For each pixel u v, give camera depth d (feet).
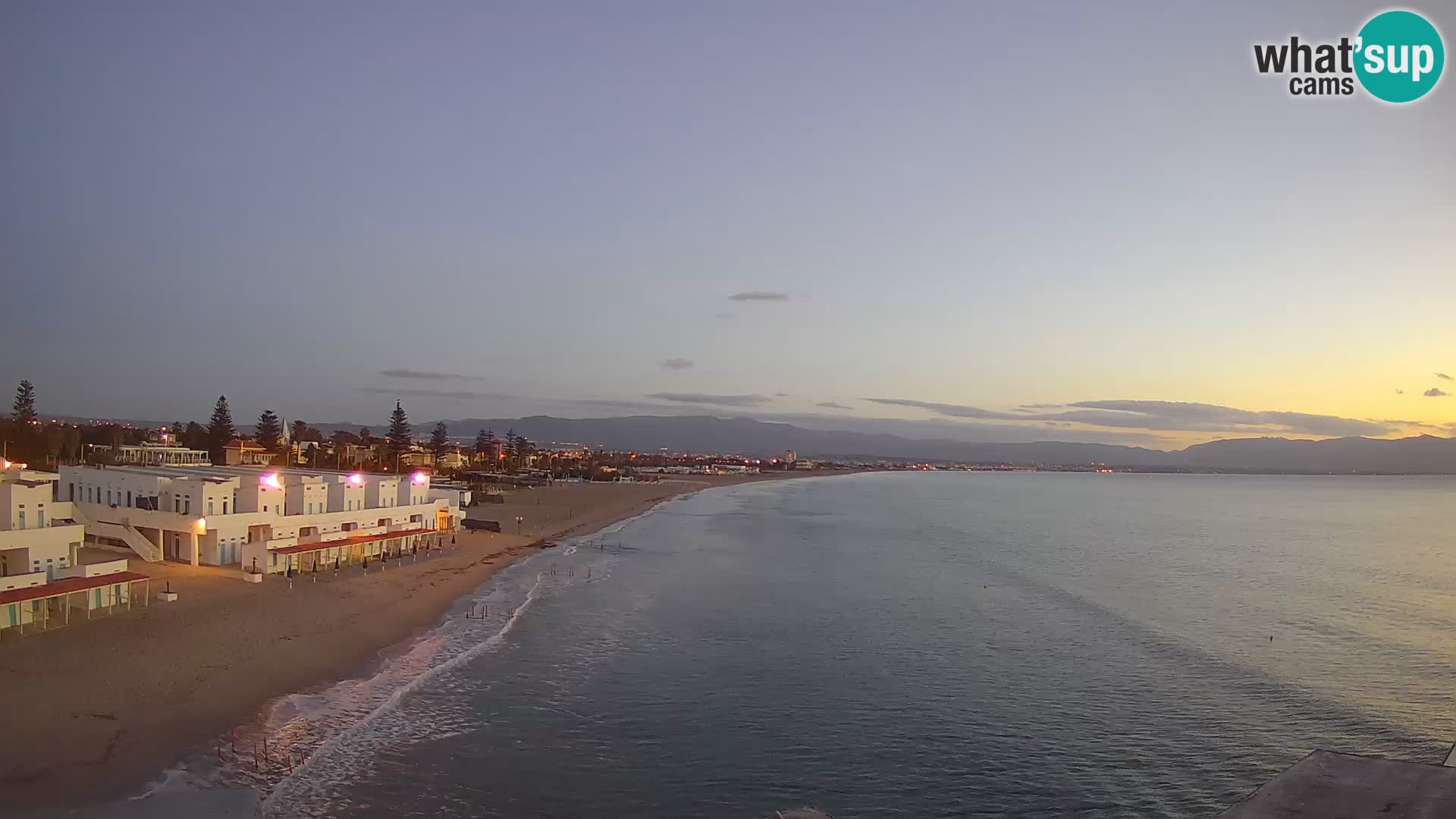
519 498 565.12
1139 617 213.05
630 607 204.64
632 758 110.22
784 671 152.56
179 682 121.08
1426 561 344.69
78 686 115.34
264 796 91.15
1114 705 138.72
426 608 188.44
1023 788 105.81
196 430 602.44
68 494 234.99
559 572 257.75
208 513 204.74
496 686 135.64
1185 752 118.73
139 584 174.70
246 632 148.66
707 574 265.75
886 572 282.77
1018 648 175.94
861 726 125.29
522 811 93.50
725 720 125.90
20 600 137.80
